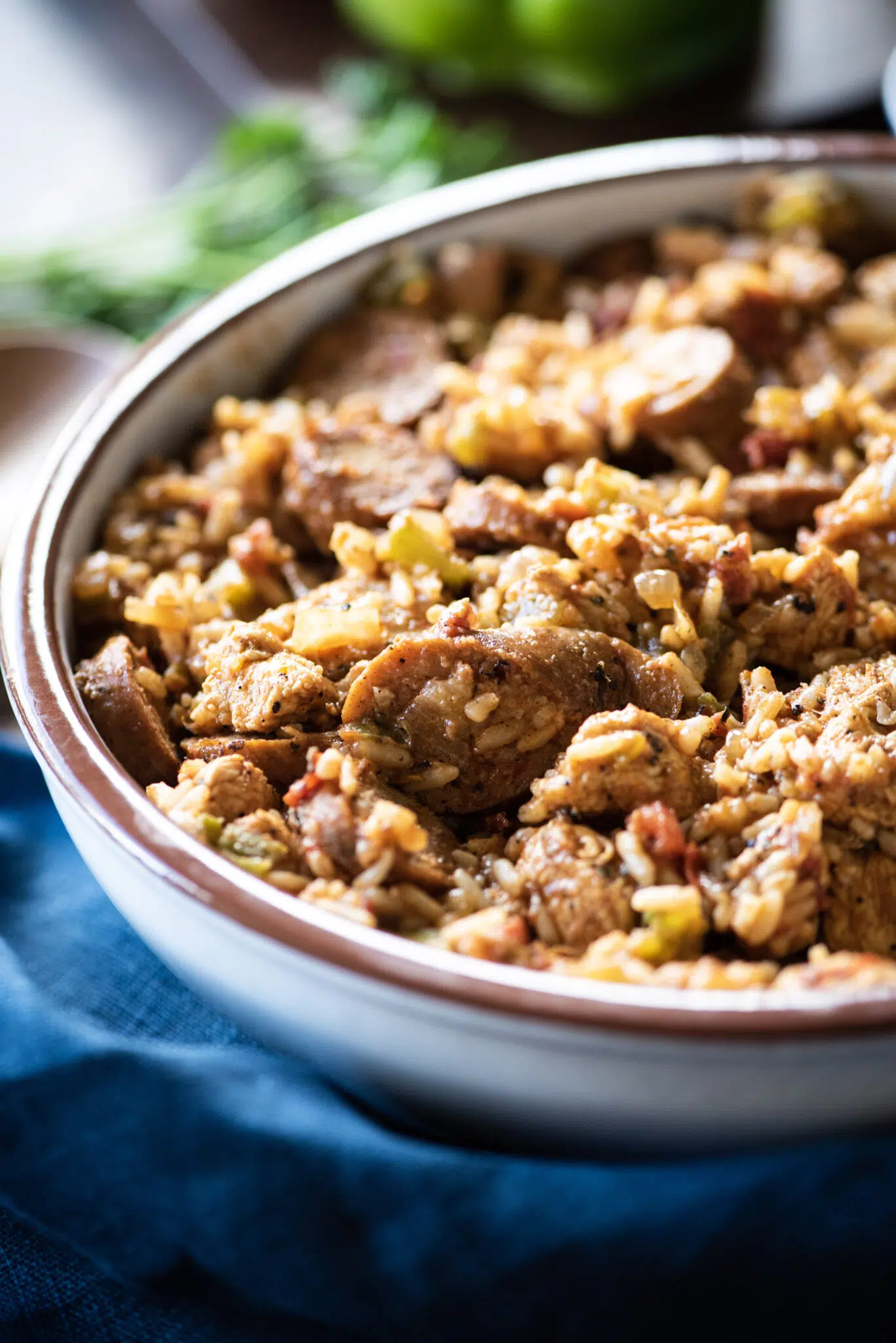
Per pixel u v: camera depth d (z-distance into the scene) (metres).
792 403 0.42
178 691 0.39
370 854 0.35
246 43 0.68
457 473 0.42
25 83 0.69
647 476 0.43
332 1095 0.35
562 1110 0.33
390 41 0.63
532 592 0.38
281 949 0.32
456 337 0.46
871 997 0.31
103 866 0.35
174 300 0.56
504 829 0.37
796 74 0.60
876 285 0.46
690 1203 0.32
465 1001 0.32
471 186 0.48
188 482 0.43
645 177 0.47
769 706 0.37
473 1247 0.32
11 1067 0.35
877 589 0.40
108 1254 0.34
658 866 0.35
